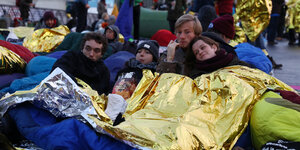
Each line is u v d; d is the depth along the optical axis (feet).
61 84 6.70
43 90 6.54
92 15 44.06
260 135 6.00
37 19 33.37
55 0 35.47
